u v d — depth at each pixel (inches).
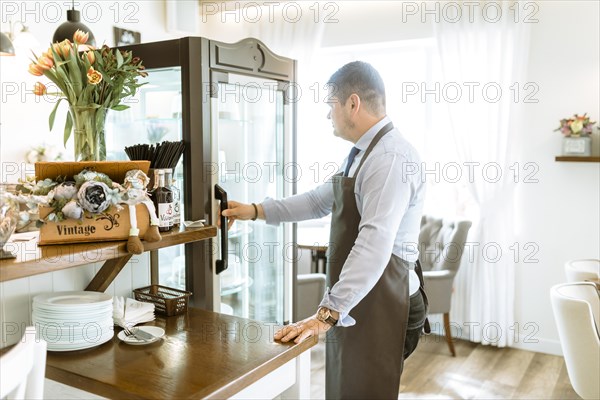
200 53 75.8
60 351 58.2
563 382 129.1
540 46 142.4
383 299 73.8
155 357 57.4
